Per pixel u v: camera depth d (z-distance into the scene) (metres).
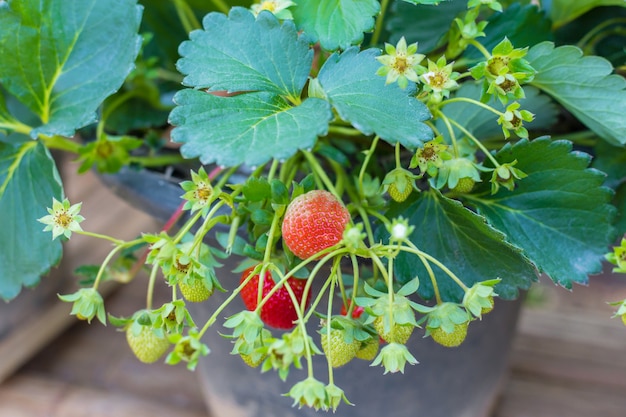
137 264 0.38
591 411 0.49
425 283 0.33
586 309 0.59
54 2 0.35
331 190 0.33
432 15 0.39
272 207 0.32
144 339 0.33
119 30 0.35
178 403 0.51
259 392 0.42
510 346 0.45
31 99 0.36
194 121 0.29
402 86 0.29
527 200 0.33
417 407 0.42
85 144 0.43
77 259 0.59
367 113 0.29
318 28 0.33
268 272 0.32
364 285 0.31
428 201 0.33
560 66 0.34
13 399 0.51
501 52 0.30
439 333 0.30
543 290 0.61
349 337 0.30
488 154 0.31
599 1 0.38
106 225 0.63
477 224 0.32
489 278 0.33
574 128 0.42
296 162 0.37
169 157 0.42
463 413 0.44
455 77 0.30
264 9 0.33
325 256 0.30
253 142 0.28
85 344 0.57
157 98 0.44
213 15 0.32
